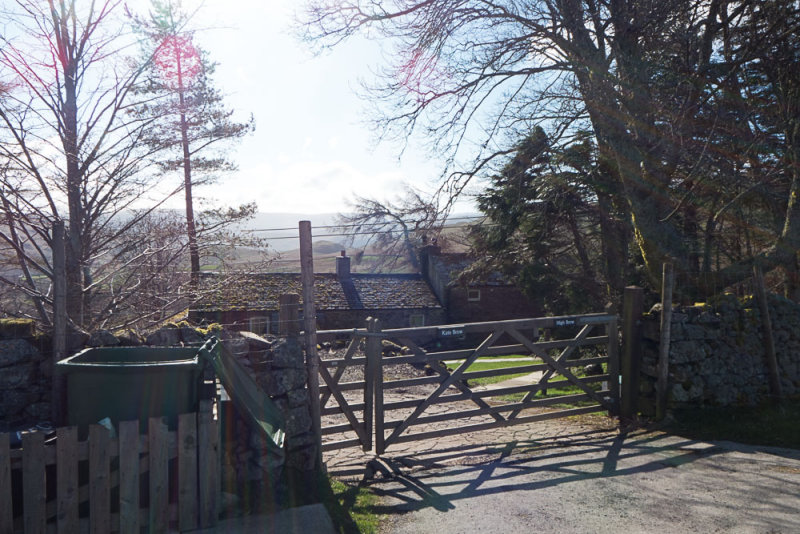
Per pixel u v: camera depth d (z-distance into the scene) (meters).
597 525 4.81
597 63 12.02
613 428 8.27
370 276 34.81
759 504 5.20
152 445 4.21
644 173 12.11
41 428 4.80
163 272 12.36
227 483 4.86
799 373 9.20
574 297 18.36
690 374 8.34
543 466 6.56
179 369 4.55
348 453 7.37
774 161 11.80
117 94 11.90
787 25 10.94
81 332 5.49
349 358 6.89
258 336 6.20
